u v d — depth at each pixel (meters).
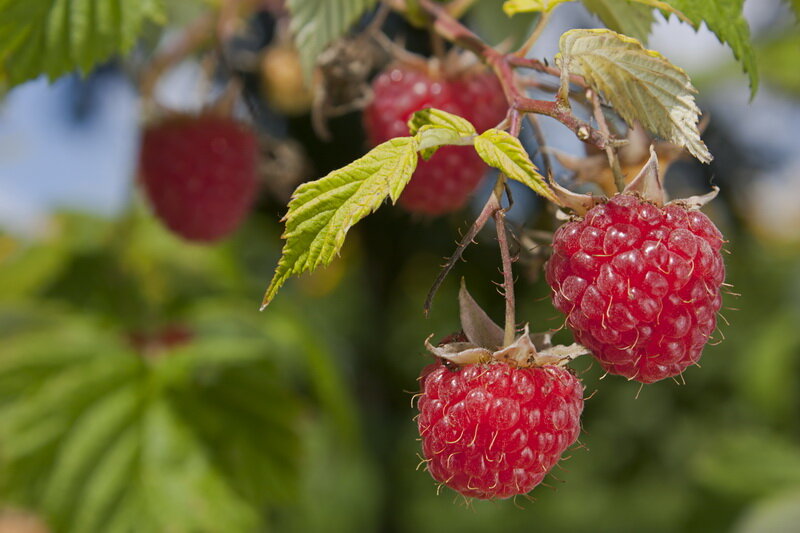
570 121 0.23
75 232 0.45
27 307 0.42
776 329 0.82
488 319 0.24
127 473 0.37
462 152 0.29
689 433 0.92
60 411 0.37
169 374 0.39
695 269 0.23
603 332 0.23
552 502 1.01
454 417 0.24
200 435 0.38
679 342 0.23
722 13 0.25
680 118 0.24
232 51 0.33
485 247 0.70
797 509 0.59
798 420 0.78
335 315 0.90
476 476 0.24
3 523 0.35
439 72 0.29
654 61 0.23
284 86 0.36
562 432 0.24
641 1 0.24
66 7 0.28
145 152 0.33
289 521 0.67
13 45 0.28
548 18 0.25
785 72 0.67
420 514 0.98
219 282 0.47
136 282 0.44
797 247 0.92
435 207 0.29
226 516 0.37
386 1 0.28
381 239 0.86
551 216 0.26
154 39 0.34
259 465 0.38
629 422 0.96
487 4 0.33
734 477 0.66
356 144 0.68
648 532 0.92
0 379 0.37
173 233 0.33
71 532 0.35
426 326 0.93
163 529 0.36
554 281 0.24
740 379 0.85
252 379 0.40
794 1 0.28
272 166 0.37
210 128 0.33
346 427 0.47
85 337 0.40
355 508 0.84
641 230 0.23
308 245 0.23
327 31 0.28
